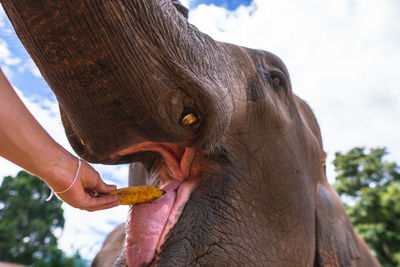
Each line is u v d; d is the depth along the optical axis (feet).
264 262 5.10
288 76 7.29
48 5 2.73
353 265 8.95
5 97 3.02
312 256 6.54
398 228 56.29
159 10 3.37
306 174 6.83
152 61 3.26
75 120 3.42
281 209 5.67
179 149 5.23
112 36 2.93
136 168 6.87
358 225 58.59
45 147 3.37
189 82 3.52
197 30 4.33
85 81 3.08
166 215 4.61
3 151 3.18
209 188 4.85
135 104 3.27
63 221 82.43
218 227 4.64
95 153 3.72
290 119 6.68
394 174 66.13
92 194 4.00
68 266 75.51
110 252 10.21
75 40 2.87
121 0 2.97
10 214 78.23
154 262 4.36
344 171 68.95
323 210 7.25
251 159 5.42
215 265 4.50
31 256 79.97
